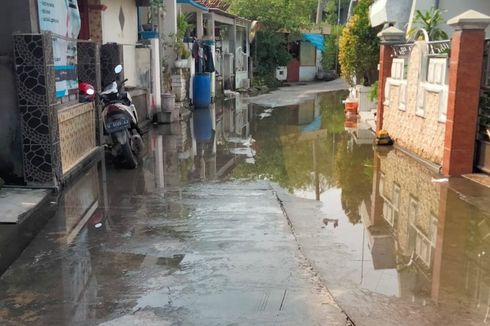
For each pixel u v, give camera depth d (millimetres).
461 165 7160
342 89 25016
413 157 8703
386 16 11992
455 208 5793
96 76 8438
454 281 3994
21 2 5875
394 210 5840
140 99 11555
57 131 6324
